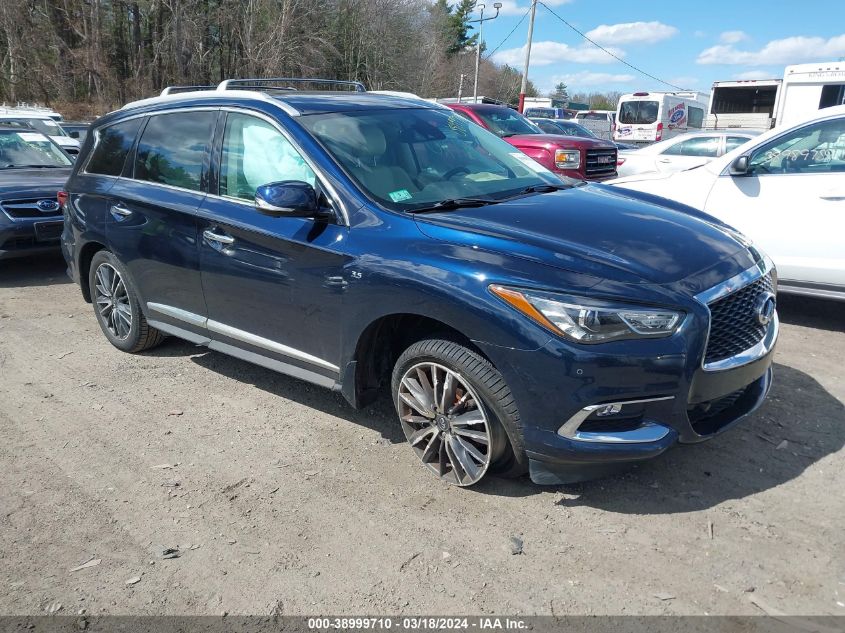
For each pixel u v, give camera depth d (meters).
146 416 4.31
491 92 74.12
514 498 3.33
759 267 3.42
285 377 4.88
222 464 3.73
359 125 4.04
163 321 4.81
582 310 2.84
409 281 3.20
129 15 44.88
